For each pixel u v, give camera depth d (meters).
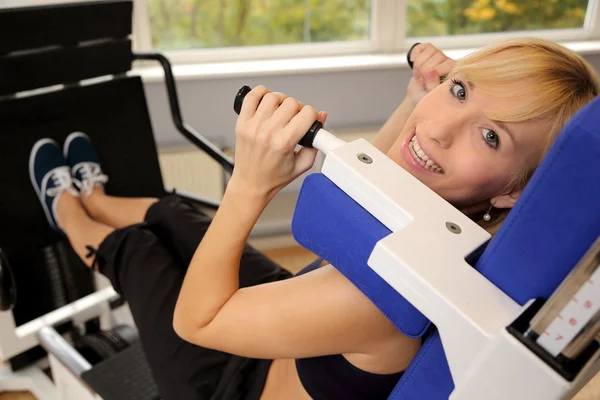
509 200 0.76
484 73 0.69
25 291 1.56
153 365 1.10
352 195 0.64
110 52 1.58
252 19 2.54
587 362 0.48
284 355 0.75
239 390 0.99
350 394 0.81
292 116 0.67
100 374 1.38
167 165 2.31
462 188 0.74
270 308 0.73
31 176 1.51
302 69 2.38
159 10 2.43
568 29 2.88
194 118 2.40
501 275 0.55
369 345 0.73
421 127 0.76
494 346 0.50
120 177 1.67
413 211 0.60
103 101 1.63
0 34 1.39
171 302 1.13
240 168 0.71
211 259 0.76
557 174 0.48
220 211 0.75
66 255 1.61
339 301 0.70
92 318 1.73
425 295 0.54
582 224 0.48
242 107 0.69
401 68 2.50
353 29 2.66
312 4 2.57
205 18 2.49
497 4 2.76
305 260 2.55
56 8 1.44
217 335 0.76
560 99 0.66
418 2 2.68
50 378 1.74
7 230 1.49
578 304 0.45
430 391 0.64
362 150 0.66
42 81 1.50
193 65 2.46
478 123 0.71
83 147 1.58
